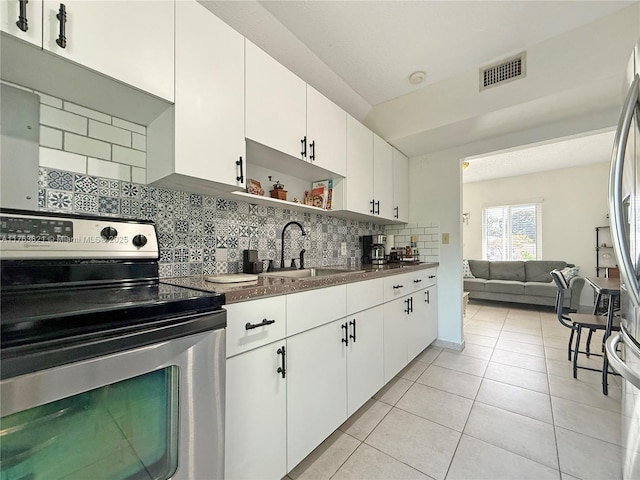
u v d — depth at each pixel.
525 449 1.41
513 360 2.52
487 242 5.96
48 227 0.85
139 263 1.03
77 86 0.98
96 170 1.14
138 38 0.99
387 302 1.97
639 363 0.89
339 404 1.49
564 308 2.86
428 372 2.29
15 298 0.75
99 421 0.64
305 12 1.60
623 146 0.91
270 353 1.13
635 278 0.89
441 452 1.40
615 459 1.33
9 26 0.74
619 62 1.64
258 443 1.08
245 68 1.36
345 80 2.24
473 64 2.08
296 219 2.12
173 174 1.11
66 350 0.56
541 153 4.32
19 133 0.97
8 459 0.52
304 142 1.69
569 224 5.09
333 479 1.25
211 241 1.54
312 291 1.35
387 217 2.60
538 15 1.65
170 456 0.74
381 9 1.59
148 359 0.67
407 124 2.47
